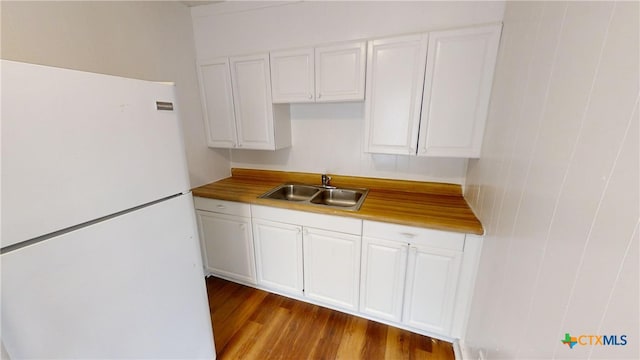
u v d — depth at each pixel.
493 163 1.23
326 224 1.66
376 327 1.70
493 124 1.28
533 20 0.94
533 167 0.84
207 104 2.12
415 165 1.91
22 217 0.62
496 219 1.14
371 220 1.53
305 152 2.24
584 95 0.61
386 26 1.67
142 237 0.91
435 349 1.54
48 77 0.63
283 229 1.81
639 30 0.47
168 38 1.88
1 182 0.58
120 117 0.80
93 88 0.72
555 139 0.73
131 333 0.91
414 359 1.48
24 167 0.61
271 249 1.89
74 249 0.72
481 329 1.20
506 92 1.14
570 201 0.64
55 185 0.67
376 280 1.63
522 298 0.85
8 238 0.60
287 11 1.89
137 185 0.87
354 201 2.04
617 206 0.50
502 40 1.26
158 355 1.03
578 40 0.65
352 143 2.06
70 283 0.72
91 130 0.73
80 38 1.38
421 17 1.58
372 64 1.56
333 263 1.72
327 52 1.65
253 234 1.92
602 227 0.53
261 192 2.01
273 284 1.97
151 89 0.89
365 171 2.08
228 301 1.96
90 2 1.41
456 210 1.56
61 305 0.71
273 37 1.97
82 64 1.40
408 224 1.45
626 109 0.48
